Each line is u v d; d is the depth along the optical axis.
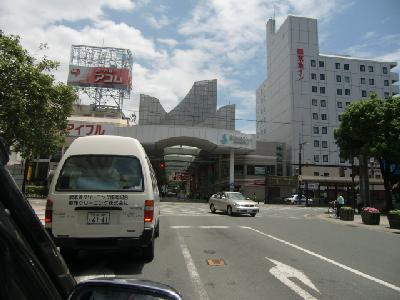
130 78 70.25
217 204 26.83
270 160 70.94
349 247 11.97
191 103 77.00
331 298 6.25
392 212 20.34
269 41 106.31
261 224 18.75
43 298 1.73
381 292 6.71
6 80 13.84
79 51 69.31
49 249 1.93
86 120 62.03
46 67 15.57
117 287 1.75
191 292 6.40
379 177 70.56
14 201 1.77
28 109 14.58
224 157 68.38
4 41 14.12
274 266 8.54
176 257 9.26
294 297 6.24
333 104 92.56
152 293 1.71
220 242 11.98
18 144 16.38
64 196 7.49
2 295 1.54
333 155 90.12
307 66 92.56
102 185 7.66
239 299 6.07
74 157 7.88
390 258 10.20
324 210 41.12
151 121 77.31
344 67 95.12
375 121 38.50
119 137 8.20
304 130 89.75
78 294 1.79
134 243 7.53
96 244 7.45
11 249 1.65
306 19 94.19
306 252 10.59
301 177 67.31
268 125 103.94
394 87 97.25
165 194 89.19
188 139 55.75
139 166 7.92
